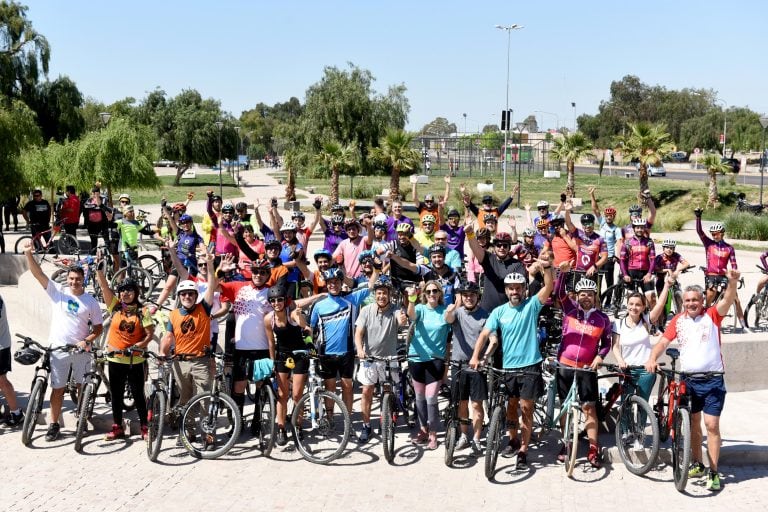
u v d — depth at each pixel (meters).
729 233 31.12
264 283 8.58
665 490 7.55
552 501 7.30
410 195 49.41
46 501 7.24
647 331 8.34
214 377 8.55
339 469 8.05
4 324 9.18
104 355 8.81
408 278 10.62
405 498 7.36
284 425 8.66
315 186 65.44
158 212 39.44
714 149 88.38
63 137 50.69
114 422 8.76
